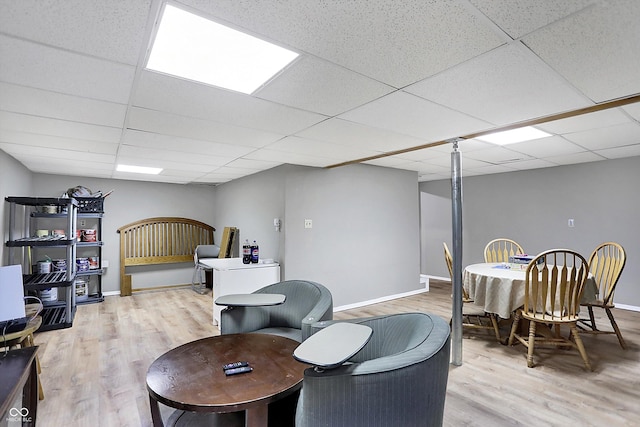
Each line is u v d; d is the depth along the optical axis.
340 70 1.69
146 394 2.49
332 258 4.78
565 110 2.32
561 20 1.27
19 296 1.88
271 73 1.72
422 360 1.39
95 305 5.13
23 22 1.25
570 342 3.08
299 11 1.21
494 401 2.37
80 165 4.49
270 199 4.82
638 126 2.85
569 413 2.21
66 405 2.34
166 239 6.40
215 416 2.18
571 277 2.88
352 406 1.34
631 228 4.54
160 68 1.65
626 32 1.35
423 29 1.33
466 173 5.96
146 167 4.70
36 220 5.13
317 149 3.54
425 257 7.27
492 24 1.30
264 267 4.32
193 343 2.22
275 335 2.40
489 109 2.29
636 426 2.07
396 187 5.50
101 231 5.61
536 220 5.48
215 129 2.74
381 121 2.54
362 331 1.80
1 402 1.28
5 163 3.69
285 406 2.13
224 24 1.29
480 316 4.25
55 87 1.87
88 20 1.24
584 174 4.95
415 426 1.39
